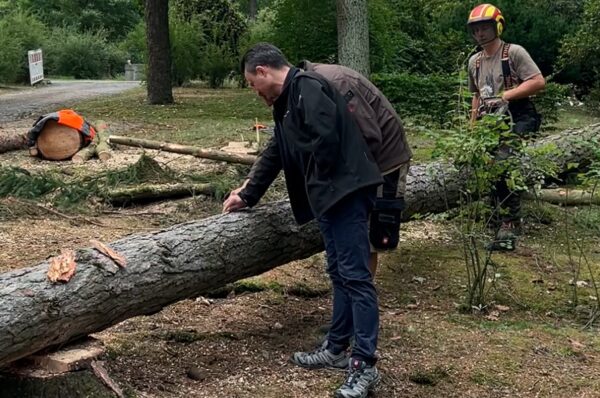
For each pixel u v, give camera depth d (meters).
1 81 29.16
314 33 18.88
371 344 3.45
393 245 3.79
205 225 4.03
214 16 27.56
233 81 29.00
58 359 3.12
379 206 3.71
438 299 4.97
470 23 5.87
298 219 3.88
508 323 4.56
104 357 3.67
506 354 4.06
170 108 17.58
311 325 4.39
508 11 20.38
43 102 19.56
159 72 18.62
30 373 3.10
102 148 9.61
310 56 18.94
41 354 3.19
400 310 4.74
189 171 8.38
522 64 5.79
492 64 5.92
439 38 20.55
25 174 7.43
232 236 4.05
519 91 5.74
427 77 14.06
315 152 3.30
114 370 3.63
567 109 17.56
